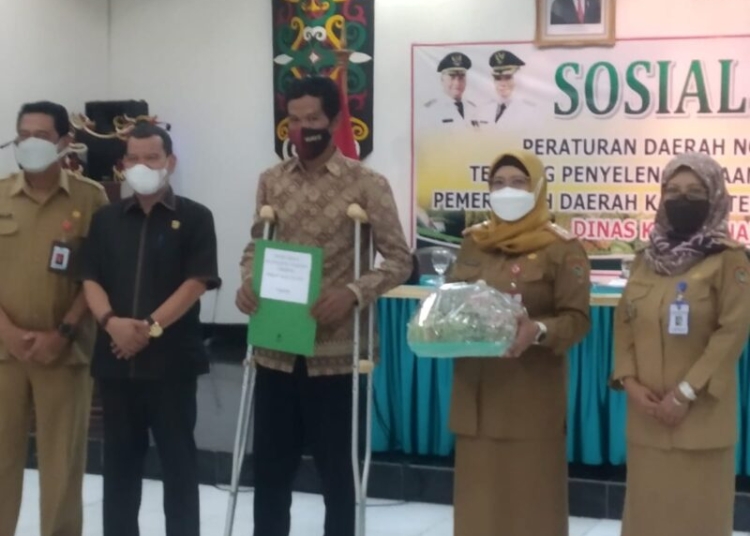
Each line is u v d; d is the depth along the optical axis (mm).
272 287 3049
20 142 3391
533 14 6875
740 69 6492
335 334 3092
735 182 6543
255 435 3203
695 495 2939
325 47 7289
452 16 7047
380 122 7258
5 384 3516
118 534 3385
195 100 7727
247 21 7551
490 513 3115
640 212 6742
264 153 7586
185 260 3365
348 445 3129
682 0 6574
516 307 2916
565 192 6875
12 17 6965
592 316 4438
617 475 4500
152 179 3250
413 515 4441
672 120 6641
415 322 2949
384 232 3098
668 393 2908
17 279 3471
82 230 3531
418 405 4691
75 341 3523
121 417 3365
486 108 7000
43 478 3566
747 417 4312
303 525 4289
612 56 6723
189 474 3383
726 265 2875
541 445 3094
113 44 7898
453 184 7105
